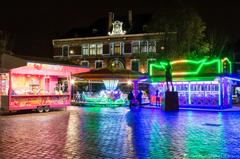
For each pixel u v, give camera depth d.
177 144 11.41
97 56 60.03
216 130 14.96
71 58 61.84
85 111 26.73
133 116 22.03
